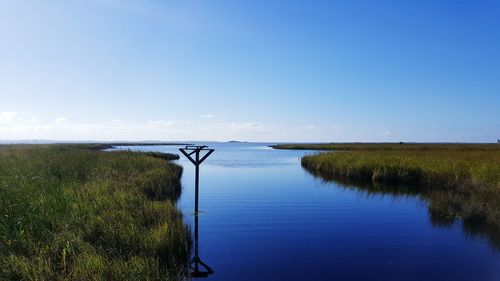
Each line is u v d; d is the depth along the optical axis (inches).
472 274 303.3
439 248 374.0
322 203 650.8
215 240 406.3
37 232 309.7
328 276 300.5
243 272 309.3
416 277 297.9
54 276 232.5
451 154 1349.7
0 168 609.6
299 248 376.8
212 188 852.0
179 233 354.0
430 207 573.3
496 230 446.0
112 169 756.0
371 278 295.3
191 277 297.3
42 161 760.3
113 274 238.1
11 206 350.6
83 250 276.7
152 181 652.7
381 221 502.0
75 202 405.4
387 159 1123.9
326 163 1331.2
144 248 304.5
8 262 243.4
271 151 3693.4
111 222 344.8
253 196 732.0
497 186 616.1
